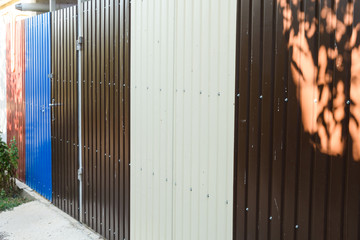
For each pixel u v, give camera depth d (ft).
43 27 20.43
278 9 9.27
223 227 10.87
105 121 15.58
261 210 9.87
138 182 13.91
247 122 10.10
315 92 8.55
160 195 12.94
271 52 9.45
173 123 12.29
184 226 12.11
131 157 14.20
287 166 9.20
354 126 7.92
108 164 15.48
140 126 13.69
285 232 9.32
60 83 18.95
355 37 7.82
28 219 18.28
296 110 8.93
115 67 14.83
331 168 8.34
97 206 16.30
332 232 8.39
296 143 8.97
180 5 11.84
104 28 15.39
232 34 10.36
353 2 7.84
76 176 17.72
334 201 8.32
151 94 13.12
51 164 20.11
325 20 8.32
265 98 9.64
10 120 25.38
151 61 13.05
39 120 21.24
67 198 18.62
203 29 11.14
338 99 8.16
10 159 21.83
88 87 16.63
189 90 11.68
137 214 14.03
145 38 13.28
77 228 16.94
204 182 11.36
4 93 26.23
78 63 17.37
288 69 9.08
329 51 8.27
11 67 24.61
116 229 15.12
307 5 8.63
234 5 10.27
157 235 13.15
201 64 11.25
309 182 8.74
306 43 8.68
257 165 9.90
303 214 8.89
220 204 10.91
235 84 10.32
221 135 10.78
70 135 18.17
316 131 8.57
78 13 17.13
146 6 13.17
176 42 12.06
